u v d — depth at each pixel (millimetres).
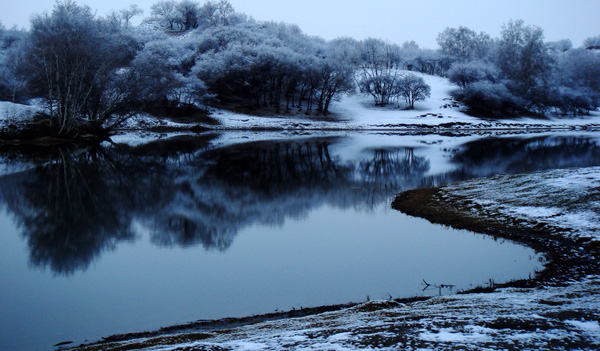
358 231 17891
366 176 32062
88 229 18609
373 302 9039
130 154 45000
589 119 101812
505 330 5047
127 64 61688
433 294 11125
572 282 11352
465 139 61781
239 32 109438
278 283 12336
